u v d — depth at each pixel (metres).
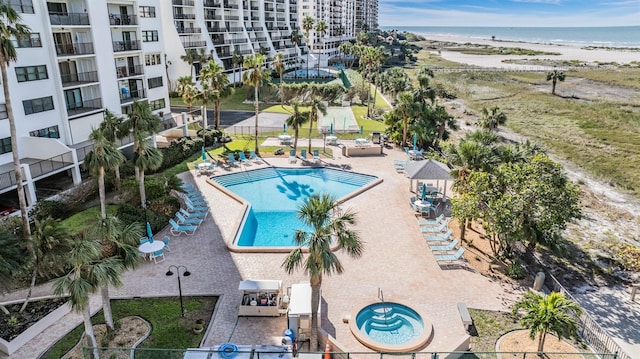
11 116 22.75
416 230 29.27
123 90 43.78
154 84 50.81
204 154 41.22
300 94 78.88
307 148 49.34
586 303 23.30
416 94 52.03
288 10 123.75
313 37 147.38
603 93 94.38
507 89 100.94
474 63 161.00
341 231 16.70
